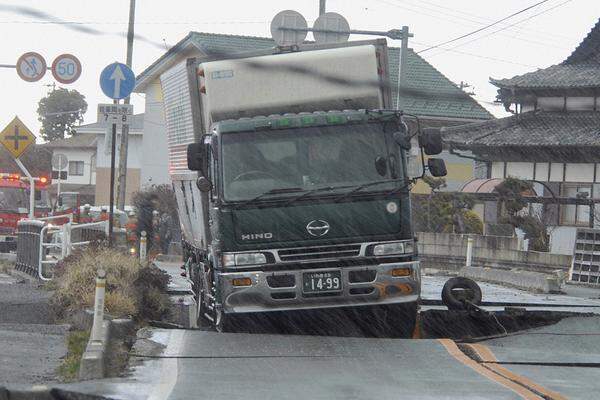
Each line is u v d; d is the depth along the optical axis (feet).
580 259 274.16
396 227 130.72
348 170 131.44
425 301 174.91
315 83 139.23
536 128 406.00
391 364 108.88
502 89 425.69
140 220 282.97
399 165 132.36
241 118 134.62
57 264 188.24
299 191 129.39
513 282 244.22
